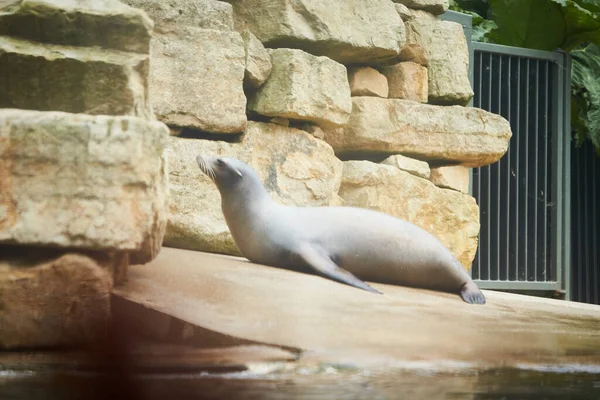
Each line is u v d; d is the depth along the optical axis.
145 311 8.23
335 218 11.31
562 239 18.64
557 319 10.30
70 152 8.23
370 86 15.60
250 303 8.65
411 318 8.94
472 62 17.70
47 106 9.38
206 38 13.27
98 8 9.74
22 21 9.60
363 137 15.23
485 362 7.14
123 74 9.48
